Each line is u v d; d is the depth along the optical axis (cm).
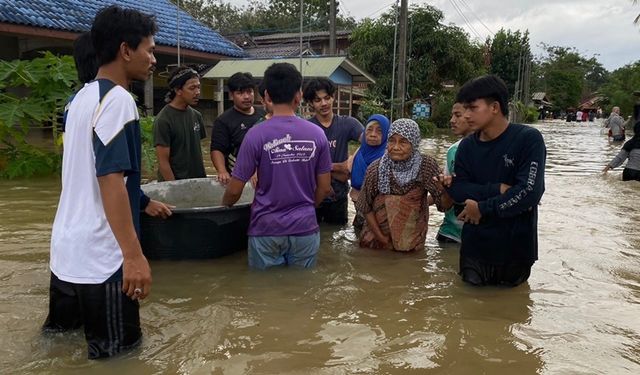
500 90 336
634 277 378
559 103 7456
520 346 265
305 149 362
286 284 352
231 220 399
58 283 257
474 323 294
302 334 277
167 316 297
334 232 505
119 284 242
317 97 509
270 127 359
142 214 378
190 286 345
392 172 431
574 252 439
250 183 461
